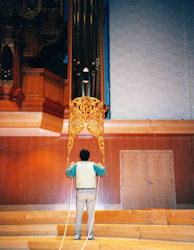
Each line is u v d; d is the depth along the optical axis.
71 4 10.78
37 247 4.68
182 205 10.73
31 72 9.38
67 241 4.57
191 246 4.07
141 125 10.37
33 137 10.97
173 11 11.55
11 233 5.50
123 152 11.02
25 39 10.57
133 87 11.09
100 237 5.19
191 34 11.34
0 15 8.71
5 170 10.66
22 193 10.53
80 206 4.74
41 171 10.72
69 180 10.70
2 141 10.88
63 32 11.41
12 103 8.72
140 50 11.30
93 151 10.91
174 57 11.23
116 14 11.58
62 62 12.12
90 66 10.22
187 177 10.94
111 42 11.40
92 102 7.91
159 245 4.18
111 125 10.32
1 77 8.38
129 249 4.11
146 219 5.41
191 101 10.95
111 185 10.78
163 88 11.05
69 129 7.55
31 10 10.64
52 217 6.00
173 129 10.45
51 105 9.52
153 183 10.88
